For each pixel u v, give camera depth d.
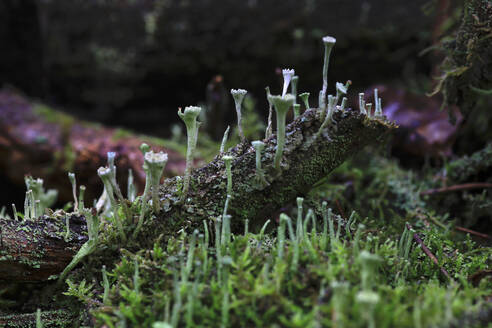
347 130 0.21
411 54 0.53
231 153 0.21
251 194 0.21
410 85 0.43
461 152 0.29
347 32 0.54
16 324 0.21
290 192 0.21
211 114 0.36
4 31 0.53
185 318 0.18
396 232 0.23
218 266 0.18
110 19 0.58
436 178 0.28
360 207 0.27
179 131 0.40
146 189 0.20
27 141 0.37
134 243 0.20
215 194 0.20
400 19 0.54
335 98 0.20
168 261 0.18
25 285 0.21
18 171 0.37
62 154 0.36
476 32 0.23
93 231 0.20
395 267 0.19
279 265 0.18
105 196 0.23
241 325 0.18
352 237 0.21
